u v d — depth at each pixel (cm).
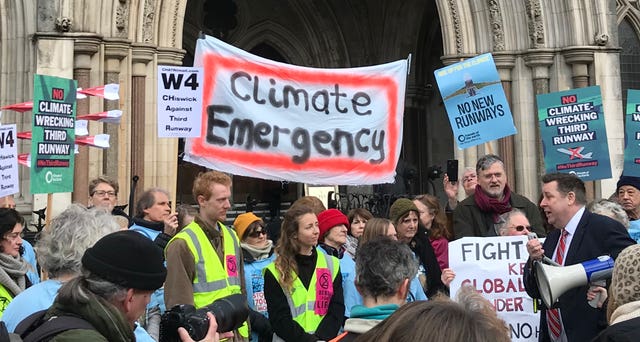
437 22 2419
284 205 2364
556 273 515
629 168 1043
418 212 764
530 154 1778
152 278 343
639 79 2039
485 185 812
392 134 1062
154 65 1531
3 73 1484
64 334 316
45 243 423
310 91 1023
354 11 2422
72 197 1417
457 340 200
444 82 1088
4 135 841
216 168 979
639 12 2038
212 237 616
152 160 1525
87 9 1447
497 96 1069
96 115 1167
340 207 2177
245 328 644
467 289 284
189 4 2281
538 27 1764
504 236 695
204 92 977
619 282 373
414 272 421
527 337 683
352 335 387
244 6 2373
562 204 601
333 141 1032
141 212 773
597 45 1767
